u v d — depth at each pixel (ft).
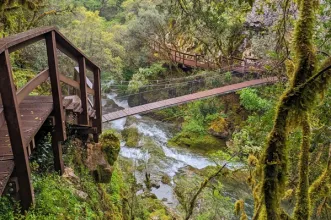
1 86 5.89
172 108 41.09
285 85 8.22
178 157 30.63
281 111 3.76
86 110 12.01
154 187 22.66
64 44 9.29
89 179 12.21
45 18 31.48
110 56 41.27
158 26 46.24
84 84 11.61
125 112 24.99
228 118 36.40
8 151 6.96
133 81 42.78
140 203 14.94
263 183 3.83
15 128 6.29
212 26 18.66
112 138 14.35
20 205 7.10
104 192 12.35
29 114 8.79
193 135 34.88
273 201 3.79
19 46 6.27
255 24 30.12
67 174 10.92
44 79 8.29
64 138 9.76
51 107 9.42
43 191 8.90
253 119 14.73
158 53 48.08
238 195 20.48
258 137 11.27
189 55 45.65
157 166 27.12
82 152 12.76
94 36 40.81
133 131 34.04
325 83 3.68
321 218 8.23
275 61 11.89
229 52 39.91
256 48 30.37
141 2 52.90
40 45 26.22
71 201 9.53
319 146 8.80
